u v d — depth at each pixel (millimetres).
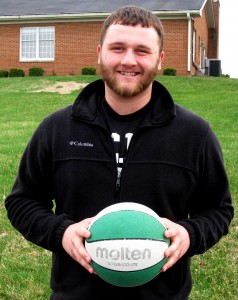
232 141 10578
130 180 2498
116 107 2576
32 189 2730
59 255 2588
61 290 2596
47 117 2727
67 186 2562
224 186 2666
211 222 2551
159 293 2502
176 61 25891
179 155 2529
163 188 2496
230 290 4301
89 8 27562
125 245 2168
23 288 4422
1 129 12852
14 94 20719
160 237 2240
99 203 2516
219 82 22172
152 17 2529
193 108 16219
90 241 2248
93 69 26500
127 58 2434
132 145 2527
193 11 25328
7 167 8344
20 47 28141
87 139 2564
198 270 4648
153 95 2635
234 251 5043
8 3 30109
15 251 5164
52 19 27469
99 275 2268
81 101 2635
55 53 27688
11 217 2680
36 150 2693
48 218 2508
